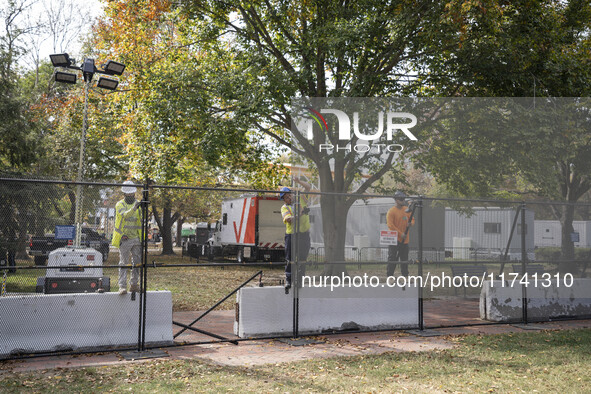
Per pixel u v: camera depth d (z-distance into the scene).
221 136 16.98
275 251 25.36
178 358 7.70
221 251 29.17
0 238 8.05
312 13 17.88
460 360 7.66
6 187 8.05
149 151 18.58
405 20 15.39
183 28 19.97
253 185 22.28
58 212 8.62
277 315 9.51
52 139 27.70
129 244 8.41
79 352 7.82
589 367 7.32
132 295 8.41
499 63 16.45
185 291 15.88
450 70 17.53
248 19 18.89
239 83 17.45
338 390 6.10
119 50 19.97
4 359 7.20
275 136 19.55
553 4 17.88
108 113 23.67
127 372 6.77
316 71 18.28
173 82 17.72
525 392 6.05
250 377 6.62
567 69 16.97
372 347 8.65
